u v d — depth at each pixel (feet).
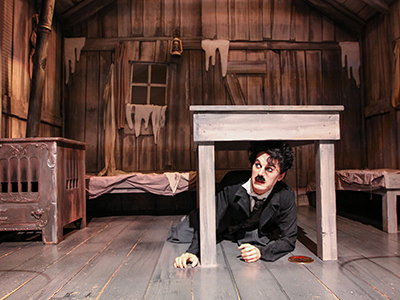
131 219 9.75
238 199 5.46
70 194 7.47
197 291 3.94
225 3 12.17
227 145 6.61
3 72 7.96
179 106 11.91
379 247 6.06
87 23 11.98
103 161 11.64
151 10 12.09
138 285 4.17
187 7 12.14
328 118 5.23
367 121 11.91
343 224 8.54
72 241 6.84
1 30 7.85
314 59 12.24
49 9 8.69
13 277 4.54
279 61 12.17
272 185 5.14
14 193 6.73
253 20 12.18
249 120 5.10
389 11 10.39
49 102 10.69
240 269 4.79
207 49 11.96
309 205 11.87
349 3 11.18
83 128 11.71
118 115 11.61
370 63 11.61
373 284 4.13
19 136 8.83
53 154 6.79
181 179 9.52
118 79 11.72
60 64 11.63
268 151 4.99
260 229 5.82
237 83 12.02
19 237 7.27
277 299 3.68
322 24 12.29
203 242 5.05
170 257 5.51
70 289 4.05
